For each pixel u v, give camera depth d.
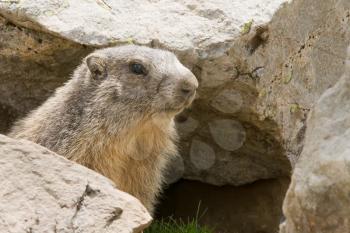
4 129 13.34
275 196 13.06
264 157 12.84
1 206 7.93
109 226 7.89
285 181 13.03
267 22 11.53
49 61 12.27
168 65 10.80
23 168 8.39
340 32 13.07
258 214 13.15
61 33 11.49
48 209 7.99
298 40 12.33
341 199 6.74
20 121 12.25
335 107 7.19
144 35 11.63
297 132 12.66
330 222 6.89
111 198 8.17
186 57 11.46
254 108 11.80
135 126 10.98
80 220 7.90
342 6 12.97
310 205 6.96
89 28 11.62
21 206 7.97
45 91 12.84
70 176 8.38
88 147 11.01
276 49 11.91
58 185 8.25
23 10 11.55
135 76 10.88
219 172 13.27
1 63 12.43
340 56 13.13
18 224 7.73
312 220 7.00
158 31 11.67
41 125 11.43
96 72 11.18
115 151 11.09
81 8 11.85
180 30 11.65
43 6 11.66
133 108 10.89
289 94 12.33
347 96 7.17
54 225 7.82
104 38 11.58
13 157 8.48
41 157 8.53
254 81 11.56
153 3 12.17
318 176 6.89
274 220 13.01
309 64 12.65
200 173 13.38
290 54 12.23
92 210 8.02
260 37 11.62
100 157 11.05
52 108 11.49
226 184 13.44
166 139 11.55
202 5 11.95
